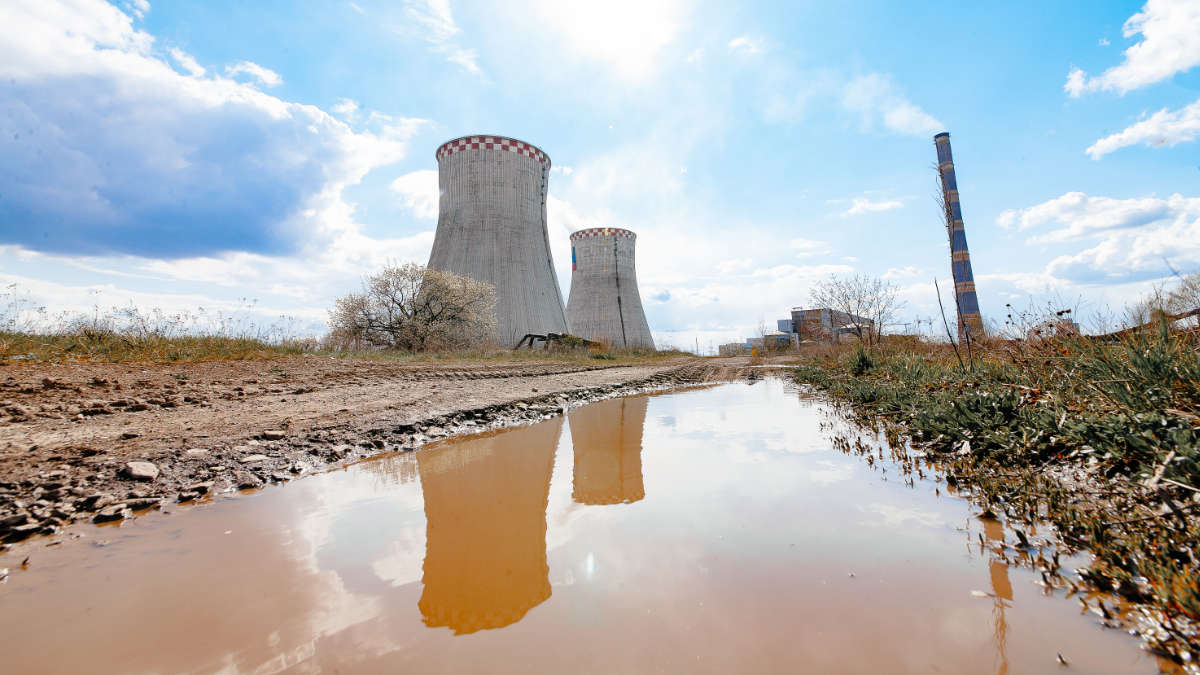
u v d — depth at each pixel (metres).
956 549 1.87
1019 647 1.25
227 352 7.94
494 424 4.82
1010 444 3.09
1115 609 1.43
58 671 1.18
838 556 1.82
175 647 1.28
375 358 10.22
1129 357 3.48
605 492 2.68
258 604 1.51
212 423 3.80
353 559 1.83
